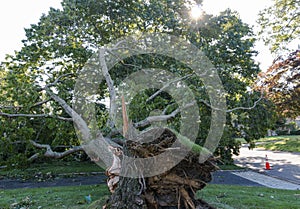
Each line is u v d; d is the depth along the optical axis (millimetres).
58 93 7746
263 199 4680
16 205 4516
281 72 15062
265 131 8539
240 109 8070
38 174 8672
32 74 8047
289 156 13531
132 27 8727
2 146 6961
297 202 4543
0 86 7875
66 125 7461
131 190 2721
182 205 2846
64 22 8266
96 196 4992
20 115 7121
